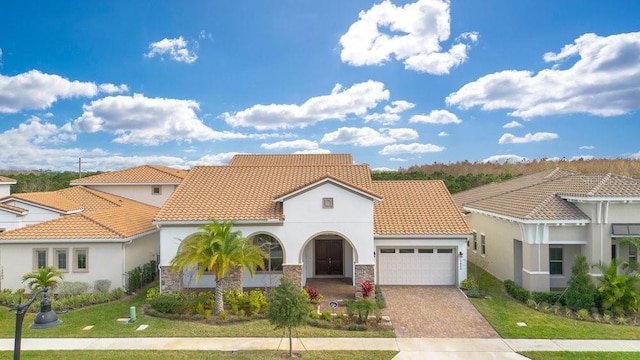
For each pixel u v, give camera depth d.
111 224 26.70
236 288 23.66
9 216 29.59
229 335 18.34
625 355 16.17
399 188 31.17
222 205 25.56
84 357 15.88
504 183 39.03
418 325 19.73
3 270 25.34
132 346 17.12
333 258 28.69
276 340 17.78
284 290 16.14
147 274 28.00
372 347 17.09
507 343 17.58
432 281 26.44
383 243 26.22
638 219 22.78
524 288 23.97
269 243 23.98
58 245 25.38
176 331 18.84
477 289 24.66
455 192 54.75
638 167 56.62
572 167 62.03
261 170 30.55
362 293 23.09
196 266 25.05
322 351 16.59
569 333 18.59
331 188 24.38
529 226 23.38
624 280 20.69
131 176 39.97
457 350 16.86
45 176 68.69
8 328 19.47
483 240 30.92
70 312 21.86
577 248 24.62
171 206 25.47
